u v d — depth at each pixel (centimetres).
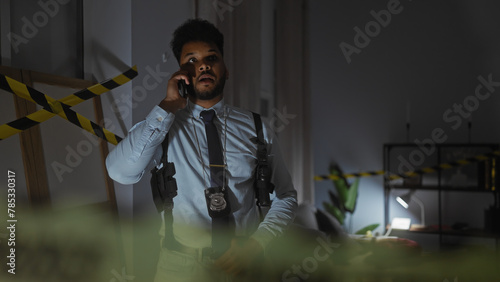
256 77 314
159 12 207
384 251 259
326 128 467
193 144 136
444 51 429
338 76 464
